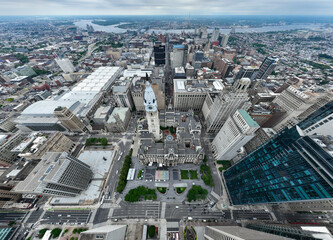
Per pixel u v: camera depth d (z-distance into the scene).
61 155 135.12
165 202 150.50
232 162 182.38
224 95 179.25
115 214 142.75
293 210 147.25
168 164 178.62
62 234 131.88
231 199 147.50
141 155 166.75
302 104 173.38
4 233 129.88
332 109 111.00
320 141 85.50
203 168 174.50
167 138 173.12
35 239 129.62
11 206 146.88
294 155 92.94
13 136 199.12
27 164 146.62
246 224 135.50
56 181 121.88
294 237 79.81
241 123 140.25
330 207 117.25
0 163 181.00
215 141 189.00
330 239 70.62
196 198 152.12
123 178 162.75
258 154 122.19
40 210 146.25
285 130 102.31
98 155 191.62
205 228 130.50
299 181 87.12
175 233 131.50
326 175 75.81
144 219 139.62
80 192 157.00
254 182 120.06
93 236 84.81
